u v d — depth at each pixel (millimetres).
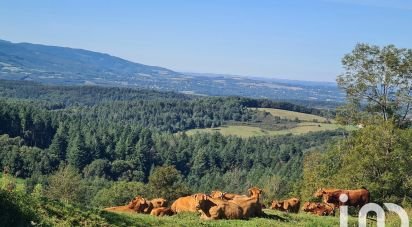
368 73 50000
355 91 50688
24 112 165750
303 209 27828
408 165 35000
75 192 87750
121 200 84375
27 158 133500
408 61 48156
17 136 155625
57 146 154750
